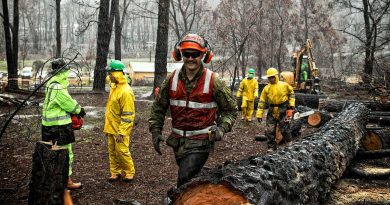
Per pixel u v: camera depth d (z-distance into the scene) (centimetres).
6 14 1577
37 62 3222
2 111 1081
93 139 847
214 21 3253
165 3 1356
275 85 711
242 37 3045
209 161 692
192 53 324
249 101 1130
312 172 400
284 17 4044
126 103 528
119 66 526
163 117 366
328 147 493
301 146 449
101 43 1931
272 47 3956
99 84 1955
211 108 342
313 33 4369
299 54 1688
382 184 542
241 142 856
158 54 1375
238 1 3575
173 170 622
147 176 584
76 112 479
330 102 1219
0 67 4106
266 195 275
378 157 636
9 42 1589
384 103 1158
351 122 668
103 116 1164
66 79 484
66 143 477
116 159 555
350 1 2683
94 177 575
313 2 4019
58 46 2212
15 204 443
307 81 1656
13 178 545
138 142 830
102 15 1914
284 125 711
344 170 538
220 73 3281
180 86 339
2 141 757
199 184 267
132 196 494
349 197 479
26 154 684
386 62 2042
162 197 490
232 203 257
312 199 386
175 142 346
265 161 334
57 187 319
